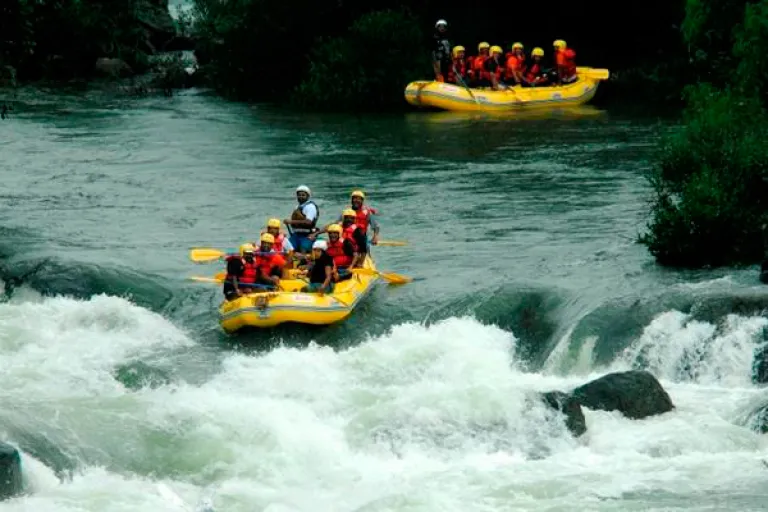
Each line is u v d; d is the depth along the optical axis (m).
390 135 84.25
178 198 65.31
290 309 43.47
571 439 34.62
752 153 50.78
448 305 45.00
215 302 47.75
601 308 41.78
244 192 66.44
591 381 36.84
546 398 35.78
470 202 62.09
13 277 50.00
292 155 77.38
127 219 60.56
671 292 41.88
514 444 34.78
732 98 57.97
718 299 40.53
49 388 38.81
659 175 56.53
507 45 109.31
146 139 84.38
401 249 53.12
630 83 101.00
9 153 79.19
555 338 42.16
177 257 53.22
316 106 99.12
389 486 32.53
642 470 32.59
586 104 97.12
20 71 118.44
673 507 29.94
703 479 31.80
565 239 53.78
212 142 82.81
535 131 83.88
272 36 106.31
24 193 66.75
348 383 39.81
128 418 36.12
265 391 39.38
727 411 36.38
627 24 107.62
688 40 67.69
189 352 43.22
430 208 61.00
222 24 106.81
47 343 44.00
